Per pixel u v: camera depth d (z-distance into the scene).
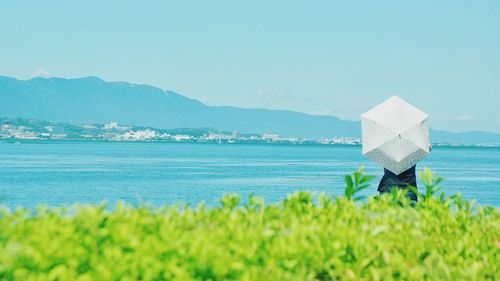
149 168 138.75
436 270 5.82
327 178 107.38
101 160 183.38
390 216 7.41
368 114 11.04
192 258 5.02
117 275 4.68
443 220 7.52
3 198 6.79
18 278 4.75
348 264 5.68
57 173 114.88
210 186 87.25
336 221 6.79
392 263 5.76
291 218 6.95
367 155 10.97
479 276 5.92
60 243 5.24
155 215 6.84
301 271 5.17
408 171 10.96
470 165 184.50
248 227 6.59
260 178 106.44
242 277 4.80
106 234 5.55
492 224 7.68
